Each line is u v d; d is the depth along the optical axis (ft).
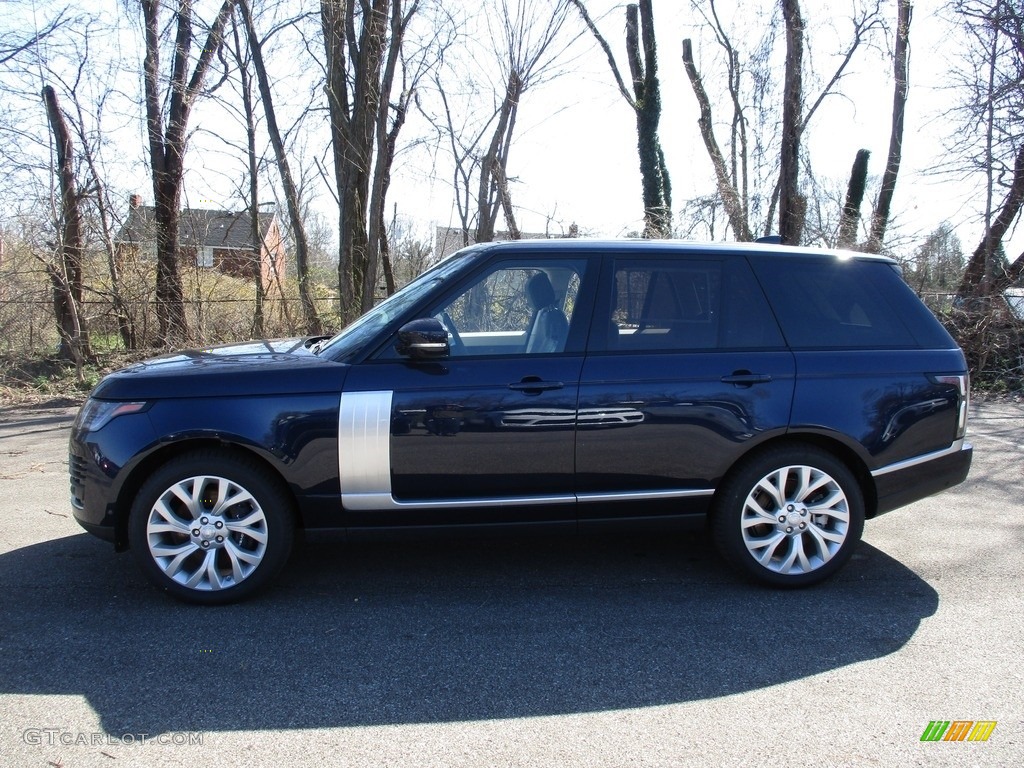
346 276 41.93
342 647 11.16
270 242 45.37
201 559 12.39
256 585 12.44
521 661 10.78
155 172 41.01
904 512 17.53
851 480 13.14
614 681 10.26
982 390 35.14
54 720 9.25
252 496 12.25
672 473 12.82
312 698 9.80
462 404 12.32
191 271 42.45
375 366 12.46
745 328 13.20
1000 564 14.37
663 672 10.50
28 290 38.42
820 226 46.29
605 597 12.97
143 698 9.77
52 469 21.68
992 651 11.05
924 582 13.57
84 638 11.37
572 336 12.88
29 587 13.21
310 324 42.14
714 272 13.43
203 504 12.32
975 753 8.65
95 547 15.15
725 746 8.81
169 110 41.70
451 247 48.93
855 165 56.54
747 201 51.13
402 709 9.56
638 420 12.62
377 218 40.57
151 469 12.50
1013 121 37.29
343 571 14.10
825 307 13.57
